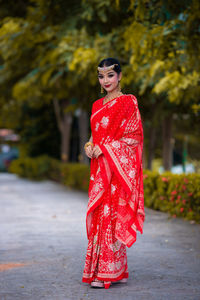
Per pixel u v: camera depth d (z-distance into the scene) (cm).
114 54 1104
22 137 2942
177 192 989
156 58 921
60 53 1159
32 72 1455
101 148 476
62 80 1384
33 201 1426
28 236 793
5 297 445
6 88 1691
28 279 510
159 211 1068
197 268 550
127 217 476
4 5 1374
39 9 1147
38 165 2609
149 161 1767
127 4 933
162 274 523
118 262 473
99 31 1148
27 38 1219
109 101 484
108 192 475
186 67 950
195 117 1324
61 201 1413
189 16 820
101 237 473
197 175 939
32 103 2094
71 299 436
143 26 873
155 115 1375
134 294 448
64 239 759
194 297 438
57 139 2862
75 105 1593
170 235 772
